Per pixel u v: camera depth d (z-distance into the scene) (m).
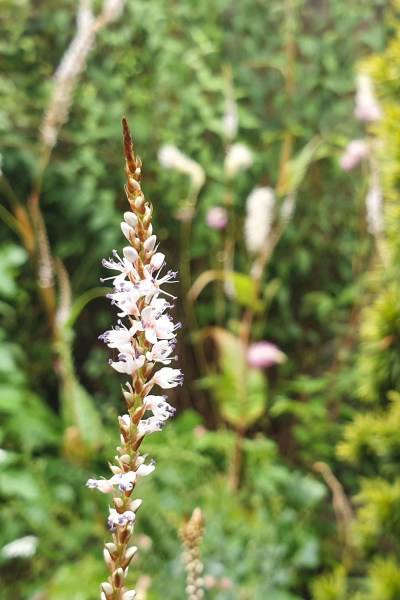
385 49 1.10
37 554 0.67
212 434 0.84
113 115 1.03
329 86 1.09
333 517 0.90
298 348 1.09
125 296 0.25
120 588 0.26
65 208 1.01
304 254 1.05
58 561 0.69
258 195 0.81
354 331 0.97
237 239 1.06
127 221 0.25
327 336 1.09
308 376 1.09
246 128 1.07
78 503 0.73
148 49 1.05
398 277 0.52
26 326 1.00
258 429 1.06
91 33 0.76
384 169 0.52
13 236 1.00
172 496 0.71
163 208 1.05
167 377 0.26
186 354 1.07
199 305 1.07
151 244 0.25
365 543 0.53
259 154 1.07
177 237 1.06
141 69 1.06
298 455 1.04
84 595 0.59
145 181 1.04
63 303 0.76
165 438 0.77
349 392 0.92
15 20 1.03
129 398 0.26
